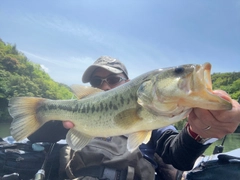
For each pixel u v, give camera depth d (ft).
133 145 1.08
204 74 0.84
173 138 1.32
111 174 1.37
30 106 1.44
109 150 1.42
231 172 1.12
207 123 0.82
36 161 1.63
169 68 0.98
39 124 1.45
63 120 1.39
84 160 1.42
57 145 1.74
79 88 1.44
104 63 2.09
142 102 1.04
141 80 1.09
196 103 0.83
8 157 1.62
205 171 1.18
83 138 1.32
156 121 1.02
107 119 1.20
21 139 1.38
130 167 1.37
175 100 0.92
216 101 0.77
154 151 1.56
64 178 1.53
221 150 1.69
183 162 1.17
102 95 1.25
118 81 2.07
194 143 1.05
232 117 0.78
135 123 1.08
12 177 1.39
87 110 1.29
